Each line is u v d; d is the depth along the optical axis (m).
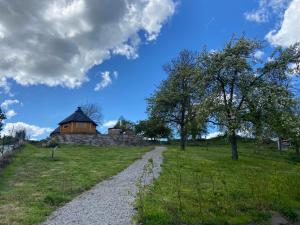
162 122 52.00
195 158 36.84
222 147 61.78
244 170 27.91
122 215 14.09
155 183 19.61
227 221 13.89
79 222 13.26
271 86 36.03
